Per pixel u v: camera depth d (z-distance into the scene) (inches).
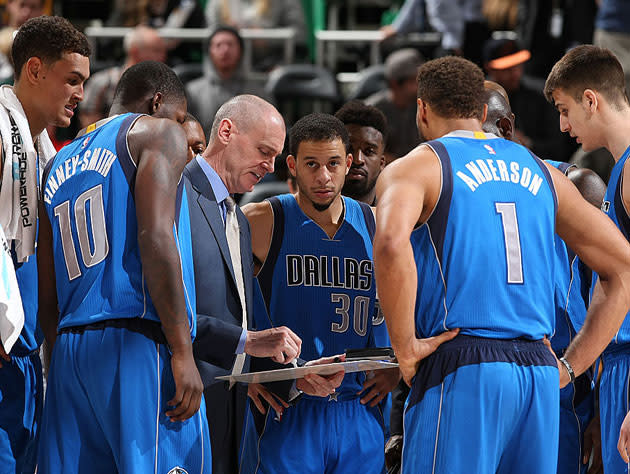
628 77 1075.3
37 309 479.5
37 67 459.8
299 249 529.7
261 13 1293.1
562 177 433.7
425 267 412.5
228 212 502.0
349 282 530.3
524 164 423.5
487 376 399.9
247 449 536.1
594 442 525.7
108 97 1094.4
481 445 398.9
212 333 467.8
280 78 1160.8
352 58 1317.7
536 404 408.2
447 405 402.0
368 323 534.0
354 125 582.9
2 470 459.5
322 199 513.7
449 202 408.2
